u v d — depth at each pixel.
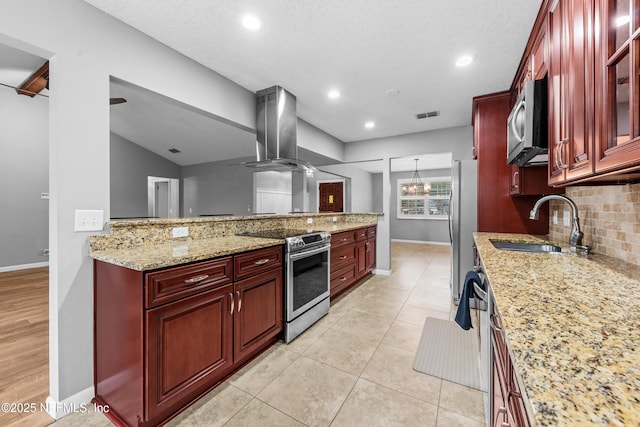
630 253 1.29
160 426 1.38
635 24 0.66
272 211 6.64
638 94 0.67
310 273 2.51
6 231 4.49
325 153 4.26
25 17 1.35
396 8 1.67
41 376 1.76
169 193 7.12
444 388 1.67
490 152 2.91
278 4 1.63
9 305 2.94
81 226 1.52
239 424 1.40
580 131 0.98
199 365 1.52
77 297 1.51
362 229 3.89
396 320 2.65
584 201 1.76
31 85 3.04
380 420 1.42
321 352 2.08
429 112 3.43
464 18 1.75
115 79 1.74
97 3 1.58
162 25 1.80
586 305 0.79
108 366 1.48
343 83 2.67
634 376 0.45
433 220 8.05
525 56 2.08
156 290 1.31
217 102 2.43
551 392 0.42
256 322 1.93
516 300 0.83
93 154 1.58
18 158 4.60
